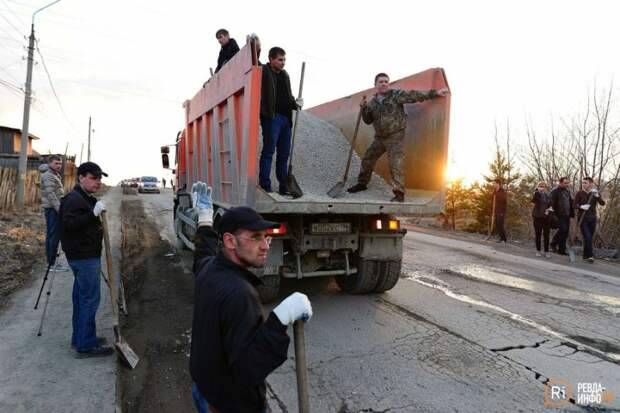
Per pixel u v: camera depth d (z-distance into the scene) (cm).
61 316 441
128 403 301
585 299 570
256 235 171
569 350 396
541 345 407
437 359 372
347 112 683
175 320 462
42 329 407
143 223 1223
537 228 946
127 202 1898
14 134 2755
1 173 1254
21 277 586
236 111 479
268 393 313
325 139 657
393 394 313
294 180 502
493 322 469
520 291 605
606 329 454
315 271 523
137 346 393
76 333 360
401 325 455
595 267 811
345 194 544
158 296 547
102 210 352
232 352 150
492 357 378
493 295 581
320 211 453
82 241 344
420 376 341
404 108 562
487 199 1352
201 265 217
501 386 326
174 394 314
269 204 434
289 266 508
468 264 800
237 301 155
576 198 923
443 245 1044
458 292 593
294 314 153
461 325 458
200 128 689
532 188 1277
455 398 308
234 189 488
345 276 578
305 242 491
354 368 354
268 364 148
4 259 673
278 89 488
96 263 353
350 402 302
